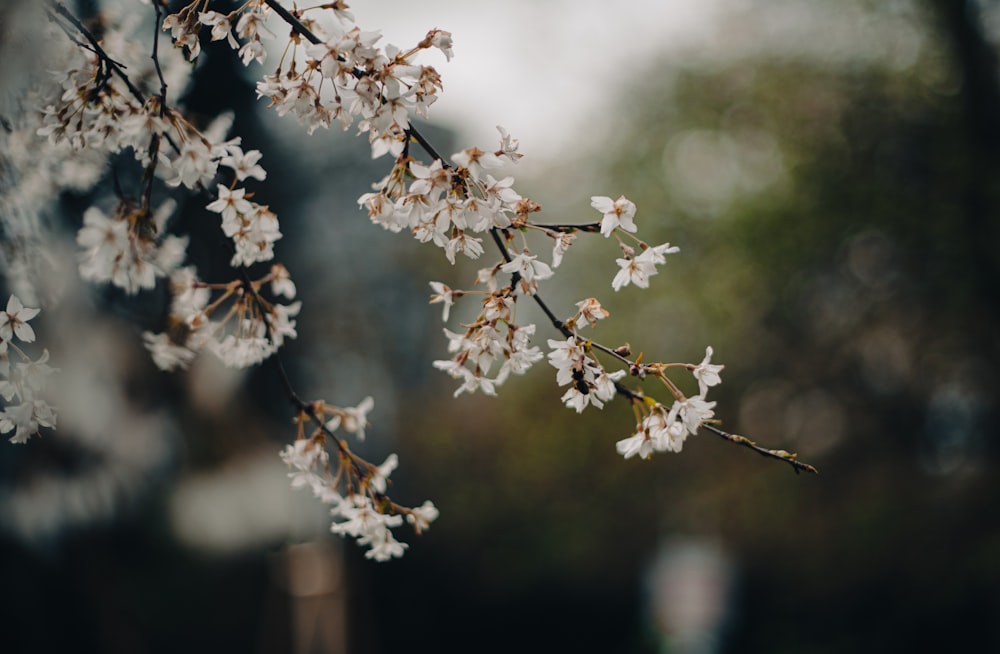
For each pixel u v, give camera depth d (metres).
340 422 1.34
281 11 1.11
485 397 11.02
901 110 8.53
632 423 10.65
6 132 1.34
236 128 3.08
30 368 1.14
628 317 10.54
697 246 10.34
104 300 2.28
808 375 9.54
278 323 1.38
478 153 1.08
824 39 8.92
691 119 10.20
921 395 8.87
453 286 10.17
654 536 10.66
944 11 7.75
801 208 9.14
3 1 1.15
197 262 2.82
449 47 1.09
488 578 9.81
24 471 3.33
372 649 6.61
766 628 8.98
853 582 8.46
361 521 1.28
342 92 1.09
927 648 7.43
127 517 4.14
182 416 3.96
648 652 8.91
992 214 7.79
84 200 1.56
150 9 1.43
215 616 6.20
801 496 9.65
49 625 3.66
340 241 7.86
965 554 7.50
